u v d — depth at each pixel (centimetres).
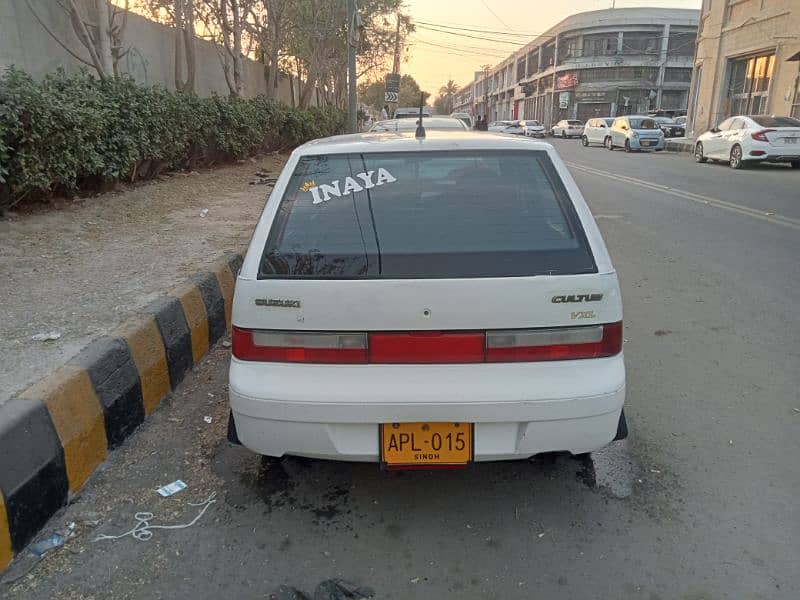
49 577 239
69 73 982
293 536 265
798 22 2169
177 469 312
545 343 246
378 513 281
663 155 2444
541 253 255
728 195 1210
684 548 256
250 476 307
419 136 320
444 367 245
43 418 274
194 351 435
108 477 303
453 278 244
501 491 296
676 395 390
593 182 1472
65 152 695
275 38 1928
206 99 1245
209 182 1118
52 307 424
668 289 611
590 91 6144
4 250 580
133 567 245
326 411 244
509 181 289
